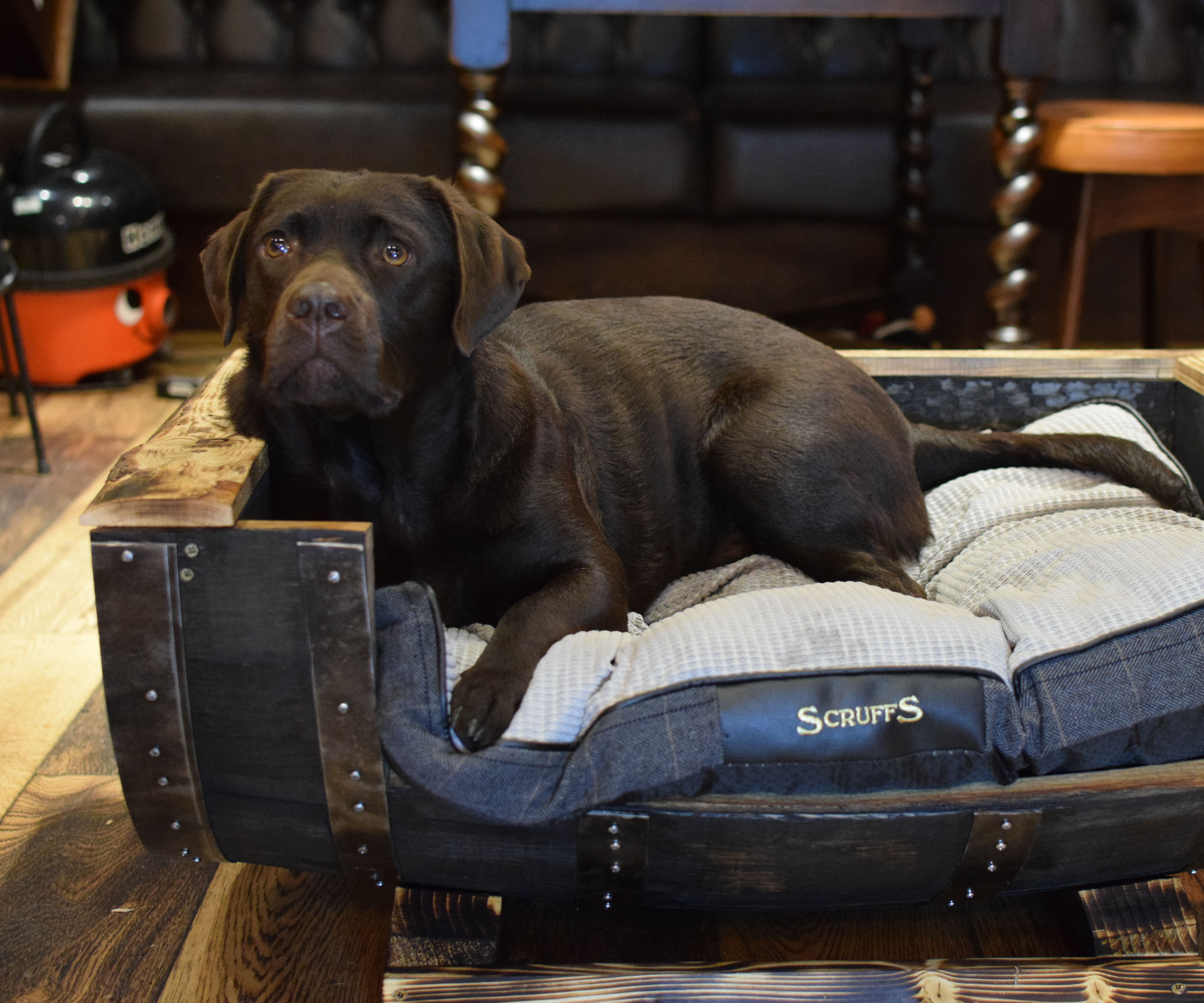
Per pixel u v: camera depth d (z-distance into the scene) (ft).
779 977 4.56
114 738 4.41
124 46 14.20
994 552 6.21
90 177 11.93
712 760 4.43
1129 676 4.70
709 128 13.69
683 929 5.19
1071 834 4.65
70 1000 4.72
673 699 4.44
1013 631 4.93
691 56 14.58
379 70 14.39
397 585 4.51
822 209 13.64
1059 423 7.36
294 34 14.35
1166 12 14.24
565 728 4.43
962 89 14.17
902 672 4.55
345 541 4.04
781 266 14.24
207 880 5.51
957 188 13.51
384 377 4.81
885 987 4.56
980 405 7.70
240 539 4.08
